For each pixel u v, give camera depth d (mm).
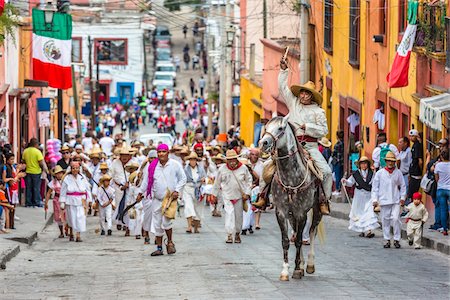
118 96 92500
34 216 30016
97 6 91688
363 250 21781
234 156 23125
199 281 16672
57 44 35031
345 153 37750
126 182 26109
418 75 28938
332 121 40656
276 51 49250
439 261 19984
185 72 109312
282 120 16266
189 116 84312
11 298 15312
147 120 88562
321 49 42281
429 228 24188
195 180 25969
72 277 17688
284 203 16609
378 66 33406
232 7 73375
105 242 24391
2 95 33406
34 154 33000
